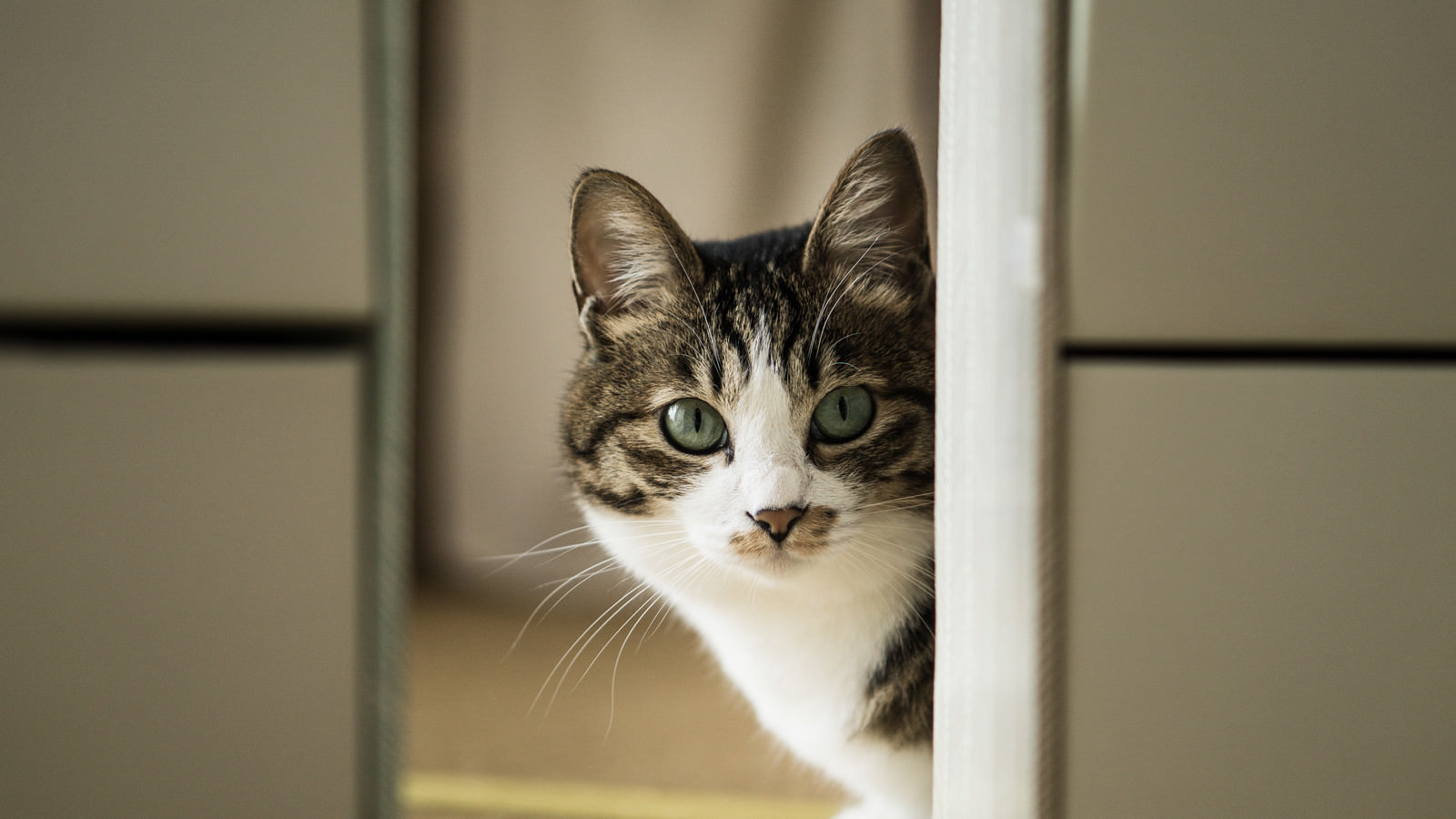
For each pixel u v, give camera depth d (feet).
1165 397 1.69
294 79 1.65
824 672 1.96
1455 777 1.71
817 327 1.94
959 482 1.73
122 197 1.65
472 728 2.42
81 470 1.65
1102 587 1.70
